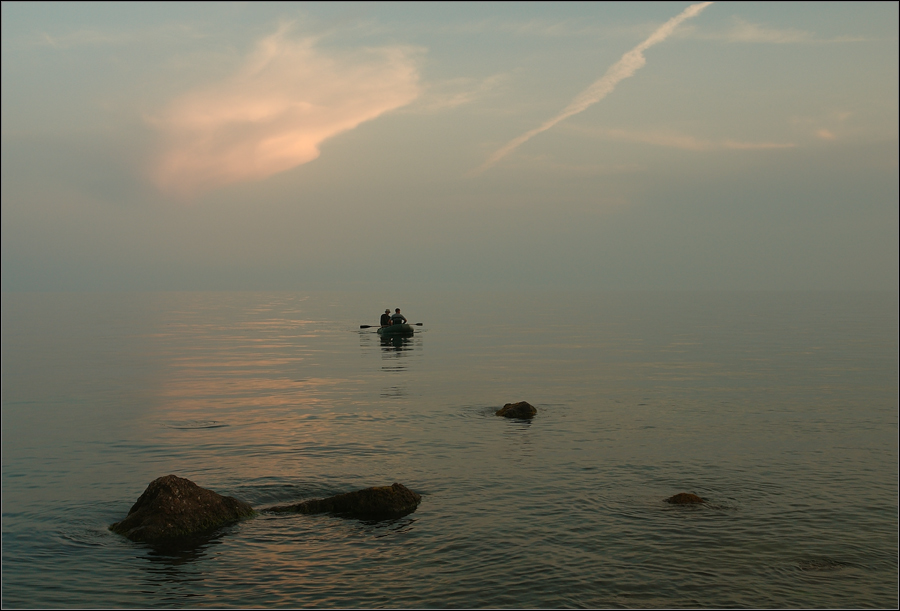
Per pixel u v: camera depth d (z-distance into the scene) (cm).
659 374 3250
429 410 2280
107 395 2689
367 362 3925
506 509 1230
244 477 1464
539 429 1941
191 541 1089
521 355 4266
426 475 1460
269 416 2186
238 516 1194
